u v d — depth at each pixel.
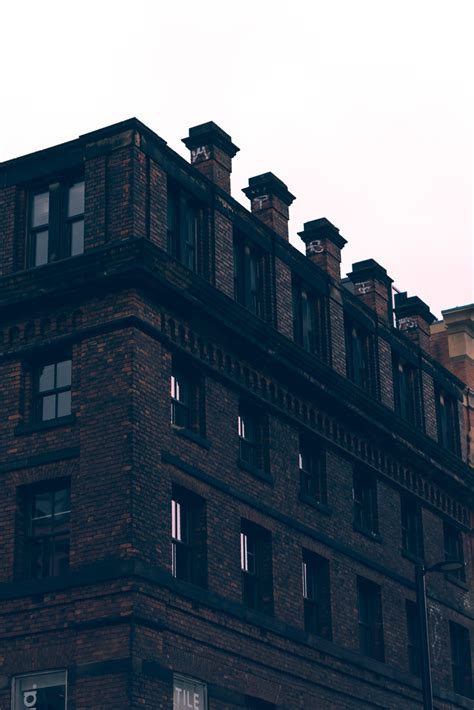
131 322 34.38
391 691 43.06
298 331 42.81
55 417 35.19
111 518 32.94
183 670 33.47
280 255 42.06
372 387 46.47
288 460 40.41
